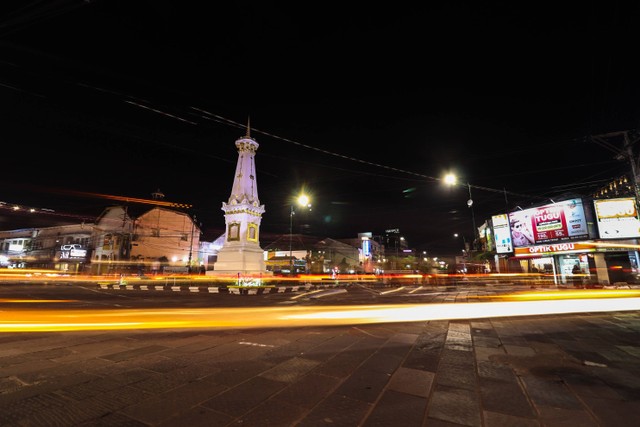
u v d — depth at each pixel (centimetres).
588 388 372
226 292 1973
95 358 486
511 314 932
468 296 1560
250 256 2483
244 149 2634
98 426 278
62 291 2078
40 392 353
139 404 323
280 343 585
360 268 5522
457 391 364
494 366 453
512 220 2369
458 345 570
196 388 368
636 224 1795
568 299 1313
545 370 435
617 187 2044
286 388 371
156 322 818
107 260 3919
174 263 4406
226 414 303
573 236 1964
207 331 696
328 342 593
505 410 316
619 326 738
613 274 1845
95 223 4278
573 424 288
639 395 352
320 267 4453
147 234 4234
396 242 8862
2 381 386
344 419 295
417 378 405
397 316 912
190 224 4725
